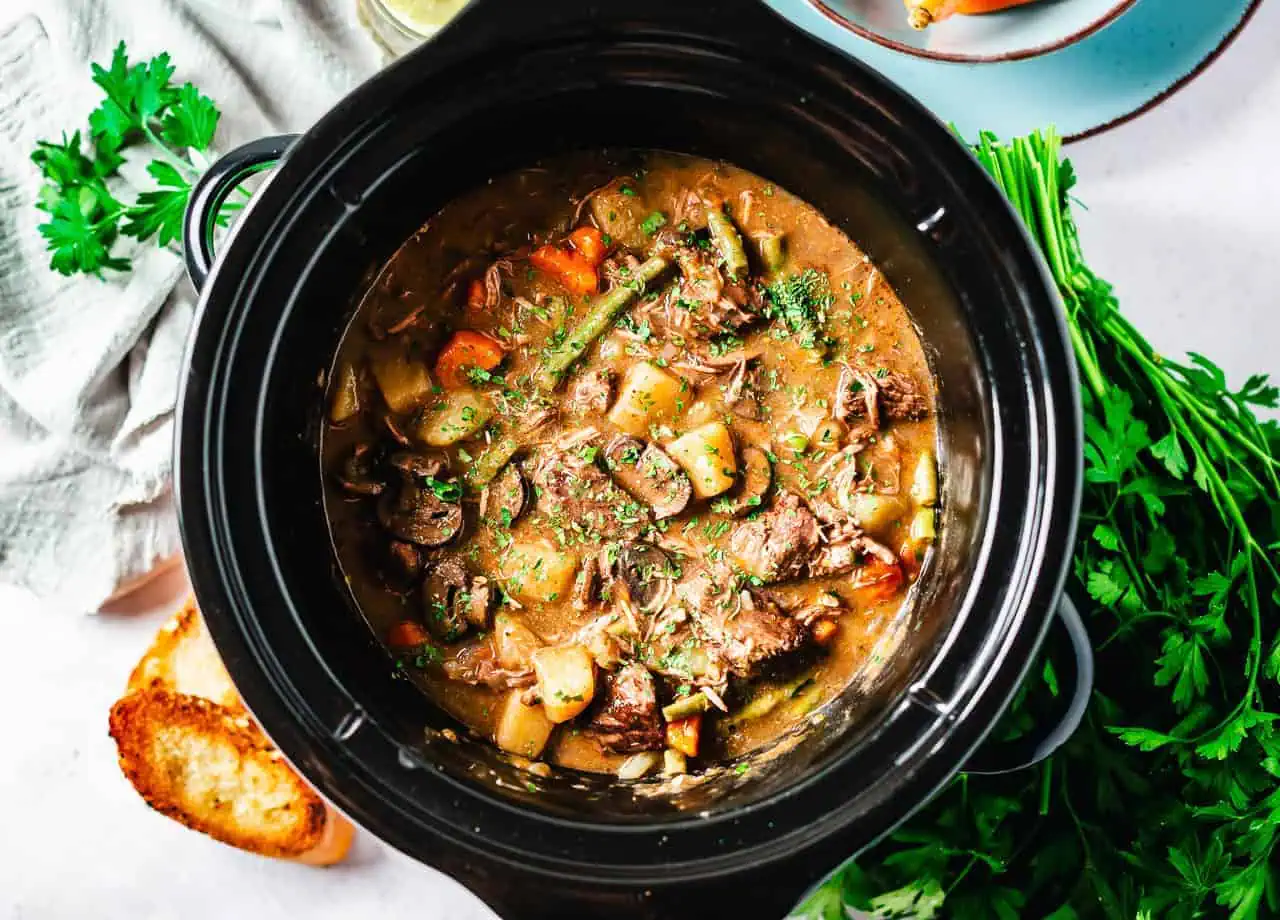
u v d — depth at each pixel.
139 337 0.74
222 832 0.72
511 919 0.55
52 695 0.76
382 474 0.61
